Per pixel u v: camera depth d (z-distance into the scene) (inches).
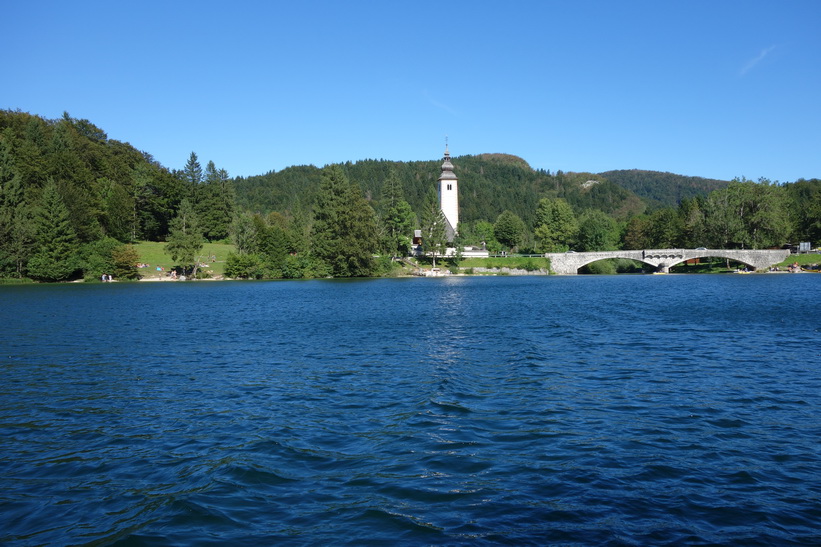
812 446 591.5
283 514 448.1
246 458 568.4
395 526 424.8
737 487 490.3
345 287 3629.4
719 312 1909.4
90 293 3095.5
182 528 427.2
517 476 517.3
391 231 6033.5
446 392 827.4
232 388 869.8
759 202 4985.2
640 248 6348.4
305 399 799.7
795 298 2432.3
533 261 5354.3
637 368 1001.5
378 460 561.0
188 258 4414.4
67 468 550.6
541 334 1428.4
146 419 709.9
